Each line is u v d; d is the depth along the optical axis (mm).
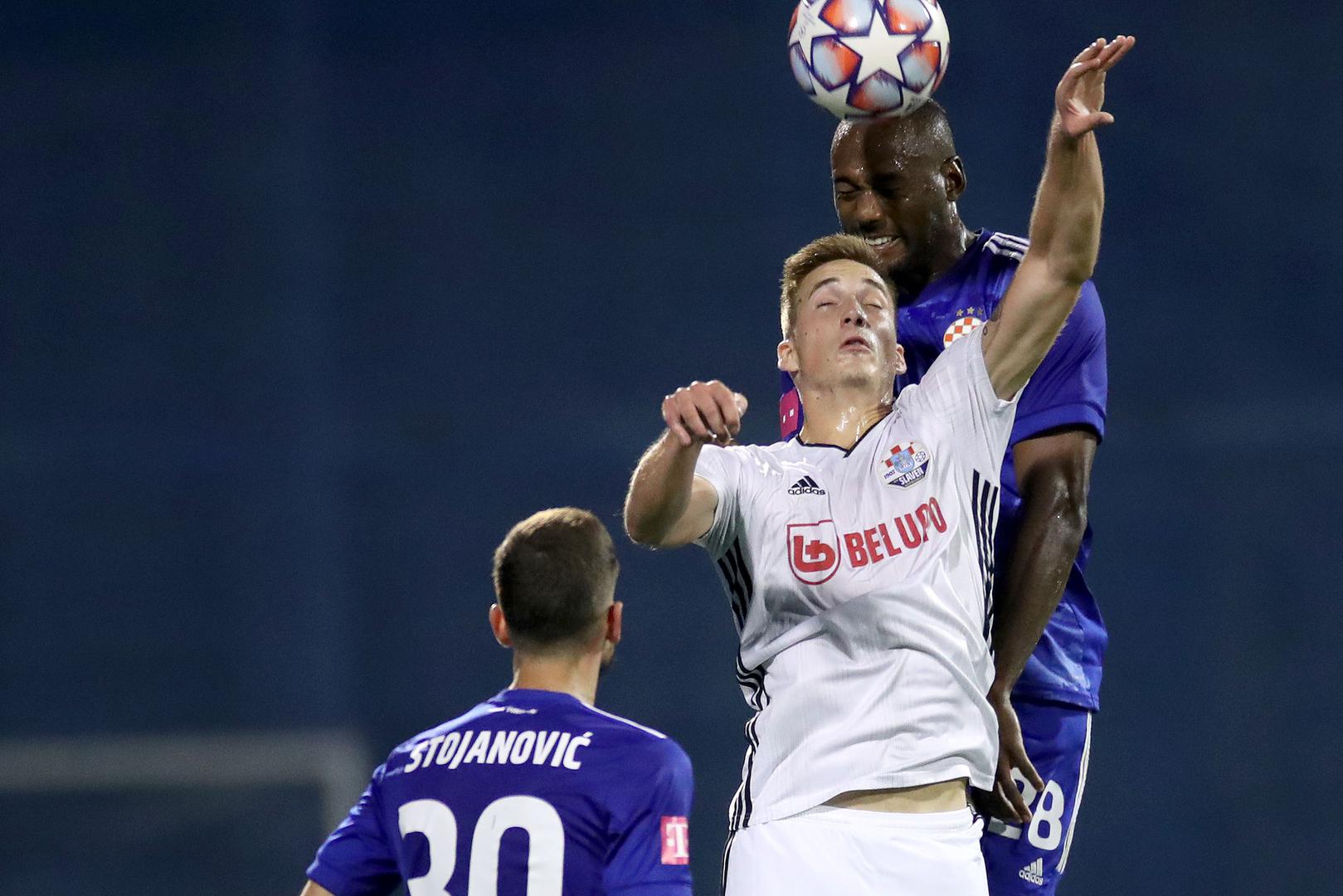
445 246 60688
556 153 60844
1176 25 59281
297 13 62281
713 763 52594
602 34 61469
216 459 59375
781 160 60125
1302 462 56344
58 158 61656
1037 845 16844
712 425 12617
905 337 17109
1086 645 17359
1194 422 56938
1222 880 52000
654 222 60188
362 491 58906
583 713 14180
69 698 57188
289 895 54688
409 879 13984
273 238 61094
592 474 58562
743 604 14164
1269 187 58312
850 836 13328
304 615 57844
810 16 17000
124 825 55500
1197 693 54094
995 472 14242
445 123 61469
